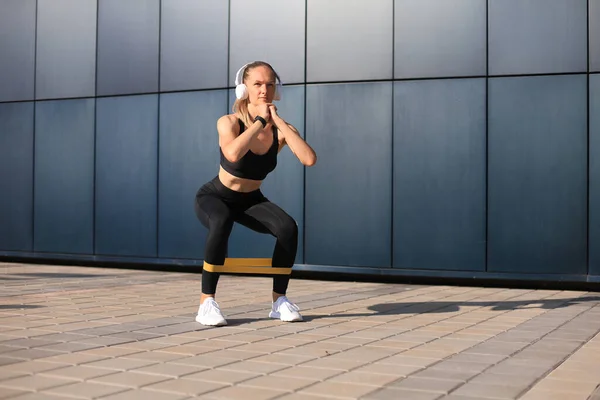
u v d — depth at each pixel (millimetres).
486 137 7781
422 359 3584
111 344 3896
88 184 9758
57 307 5566
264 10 8703
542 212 7586
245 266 4828
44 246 10047
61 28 9922
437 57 7953
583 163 7457
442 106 7941
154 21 9320
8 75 10273
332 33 8375
